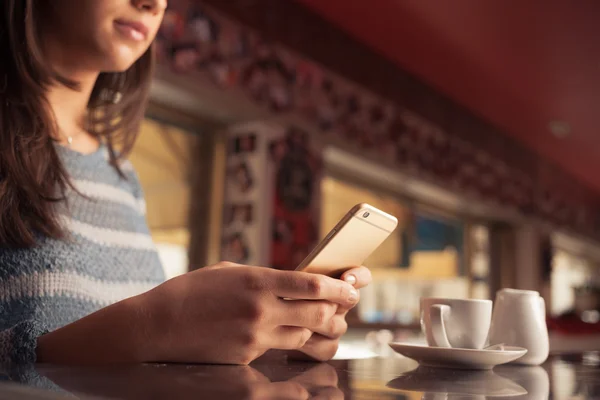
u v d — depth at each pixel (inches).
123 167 40.7
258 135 132.4
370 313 176.9
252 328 23.2
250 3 131.3
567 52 164.9
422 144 184.9
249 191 131.3
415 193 200.1
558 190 278.7
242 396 15.5
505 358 28.3
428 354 28.8
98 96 39.7
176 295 23.5
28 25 30.8
